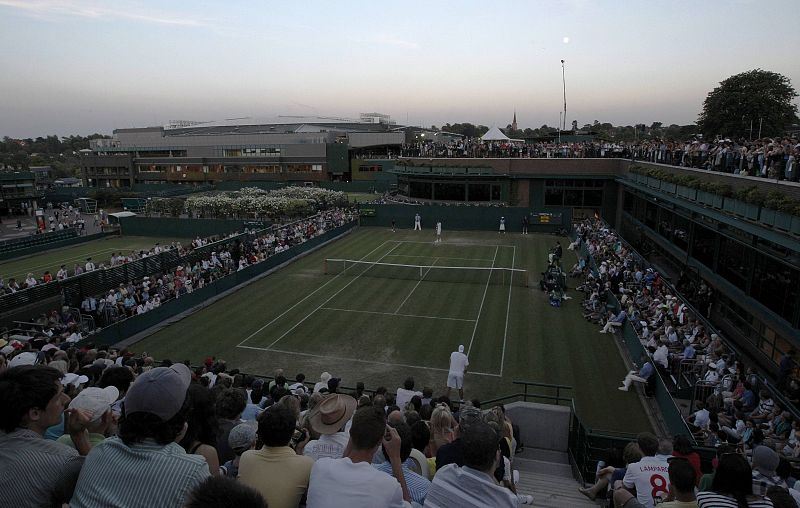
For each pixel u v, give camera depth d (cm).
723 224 2755
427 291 3494
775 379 2264
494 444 398
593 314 2916
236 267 4150
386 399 1342
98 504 317
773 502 545
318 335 2731
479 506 387
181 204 6956
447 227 5850
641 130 11338
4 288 3219
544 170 5975
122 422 341
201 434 476
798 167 1909
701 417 1579
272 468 448
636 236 5022
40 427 373
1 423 358
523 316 2992
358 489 386
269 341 2658
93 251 5441
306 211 6531
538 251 4684
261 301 3316
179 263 4156
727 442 1374
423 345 2586
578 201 6016
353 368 2339
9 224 7562
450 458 602
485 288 3556
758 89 6775
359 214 6050
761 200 2047
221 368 1681
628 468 809
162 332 2802
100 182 12825
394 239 5303
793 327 2081
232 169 12094
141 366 1581
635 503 651
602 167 5781
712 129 7138
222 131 15938
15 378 365
